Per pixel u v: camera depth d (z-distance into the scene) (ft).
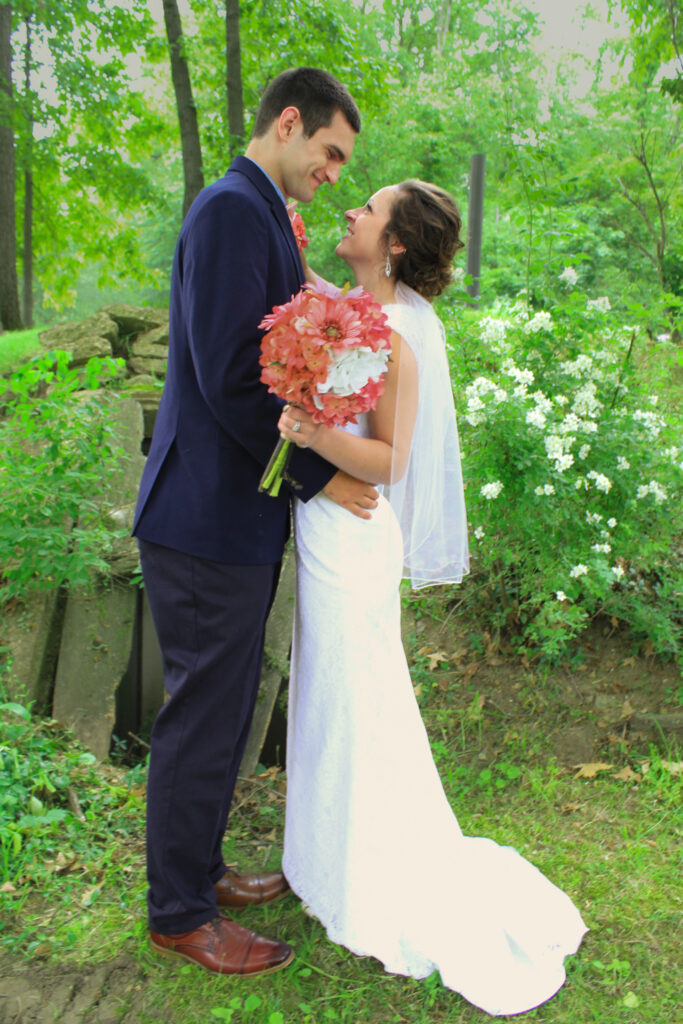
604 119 36.22
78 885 7.43
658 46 29.35
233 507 6.09
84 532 10.66
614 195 37.29
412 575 7.55
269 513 6.30
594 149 35.70
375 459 6.22
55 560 10.28
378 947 6.57
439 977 6.57
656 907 7.46
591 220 37.19
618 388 11.06
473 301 11.30
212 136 30.78
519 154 12.64
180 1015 6.04
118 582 11.55
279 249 6.06
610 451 10.37
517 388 10.17
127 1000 6.15
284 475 6.07
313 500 6.55
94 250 49.01
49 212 47.50
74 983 6.28
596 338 11.31
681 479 10.50
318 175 6.43
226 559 6.05
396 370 6.43
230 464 6.09
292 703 6.98
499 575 10.92
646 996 6.42
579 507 10.57
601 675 10.78
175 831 6.27
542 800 9.18
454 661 11.22
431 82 52.29
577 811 9.02
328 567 6.47
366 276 6.93
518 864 7.68
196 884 6.50
